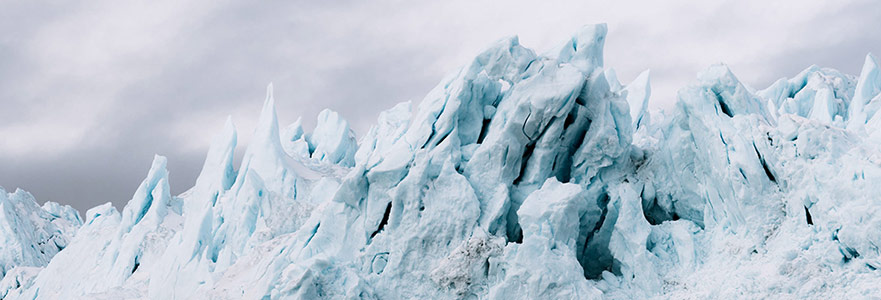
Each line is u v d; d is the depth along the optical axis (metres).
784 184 25.31
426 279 26.25
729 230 26.81
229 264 31.33
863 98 44.97
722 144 26.70
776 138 25.66
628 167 29.59
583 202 27.38
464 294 25.64
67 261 43.59
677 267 26.41
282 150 44.53
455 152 27.70
